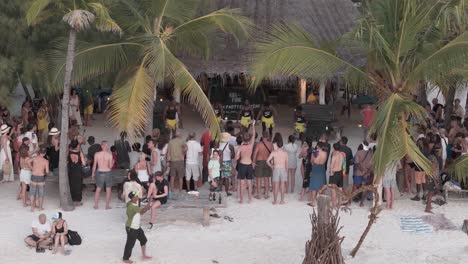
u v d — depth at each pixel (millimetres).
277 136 17766
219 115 25344
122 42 18688
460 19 14820
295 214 17094
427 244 15250
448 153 19297
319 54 15859
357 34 15742
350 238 15523
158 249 14656
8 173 19328
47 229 14617
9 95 20281
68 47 16938
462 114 25359
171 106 24297
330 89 29438
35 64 19984
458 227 16312
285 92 31625
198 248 14789
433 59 15445
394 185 18000
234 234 15672
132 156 18578
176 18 19016
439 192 18609
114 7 18672
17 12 19828
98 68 18625
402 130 15406
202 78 26156
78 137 19281
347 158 18328
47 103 23781
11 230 15531
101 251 14438
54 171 18562
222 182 18547
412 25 15555
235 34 19484
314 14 26750
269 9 26578
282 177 17734
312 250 12750
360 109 30156
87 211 17031
